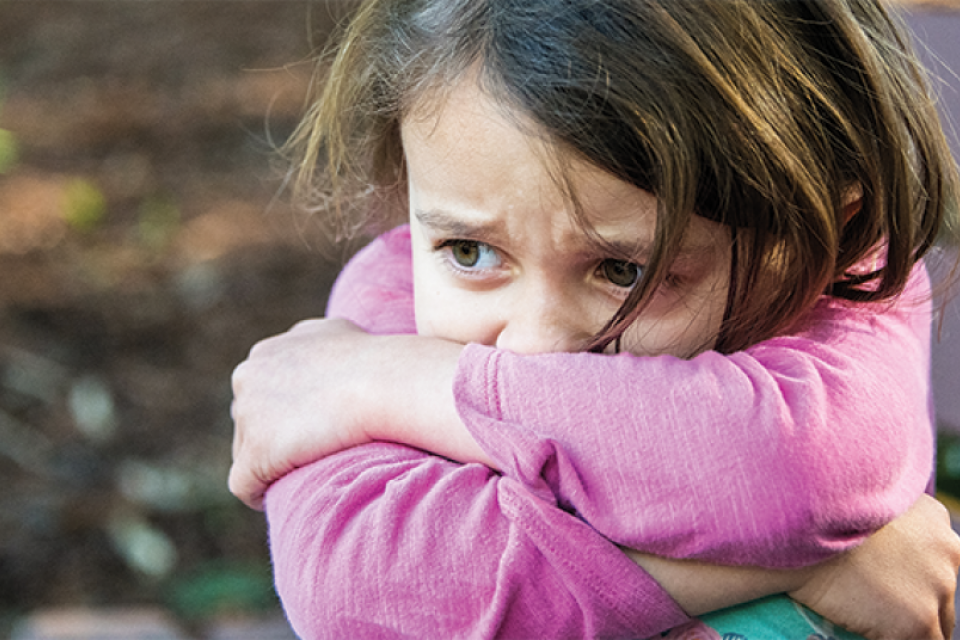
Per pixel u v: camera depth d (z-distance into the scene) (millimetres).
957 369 1396
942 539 940
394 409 974
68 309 3666
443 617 874
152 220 4172
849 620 910
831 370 892
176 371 3404
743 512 825
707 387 849
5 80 5453
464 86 852
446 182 877
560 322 894
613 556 851
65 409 3230
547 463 870
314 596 912
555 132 802
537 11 833
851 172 921
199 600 2543
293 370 1052
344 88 1082
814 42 898
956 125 1342
